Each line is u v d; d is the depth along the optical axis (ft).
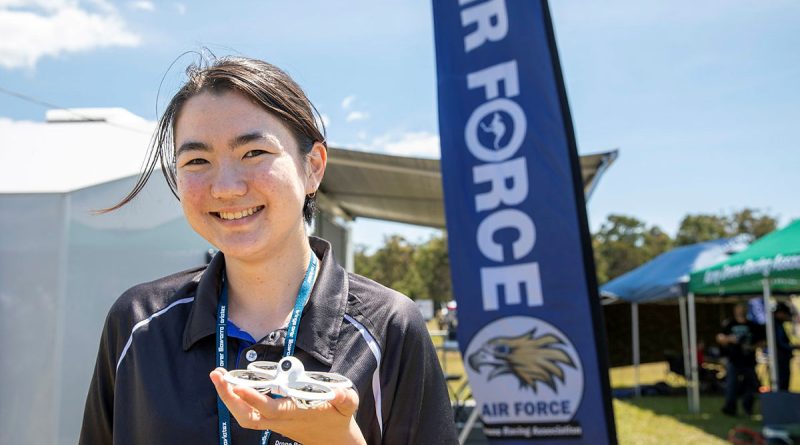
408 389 3.64
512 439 10.71
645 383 45.16
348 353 3.49
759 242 25.77
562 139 10.82
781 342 30.94
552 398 10.57
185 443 3.30
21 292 7.89
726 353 31.58
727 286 27.61
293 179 3.42
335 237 25.21
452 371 42.37
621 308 51.42
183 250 9.88
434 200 22.06
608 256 125.70
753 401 30.81
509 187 11.06
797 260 21.65
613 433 10.16
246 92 3.33
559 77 10.97
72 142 9.77
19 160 8.98
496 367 10.93
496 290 11.05
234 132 3.28
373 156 16.21
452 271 11.37
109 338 3.88
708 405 34.50
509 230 11.01
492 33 11.41
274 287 3.63
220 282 3.77
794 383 41.19
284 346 3.44
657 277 36.86
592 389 10.31
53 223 7.97
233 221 3.33
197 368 3.47
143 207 9.00
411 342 3.69
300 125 3.51
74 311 7.99
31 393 7.79
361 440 2.91
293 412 2.67
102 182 8.40
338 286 3.69
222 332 3.54
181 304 3.78
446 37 11.83
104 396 3.93
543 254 10.76
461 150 11.49
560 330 10.59
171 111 3.69
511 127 11.12
